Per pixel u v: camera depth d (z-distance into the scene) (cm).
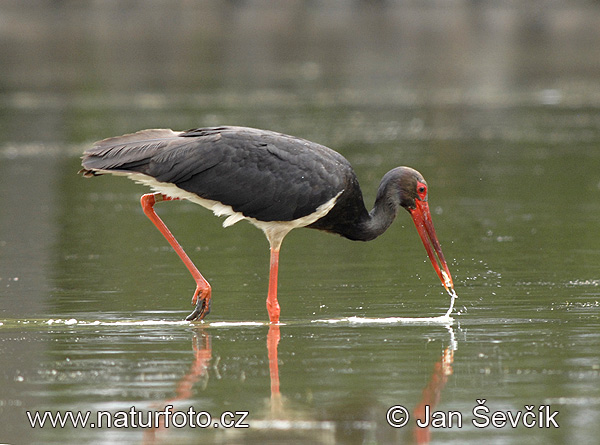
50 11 8881
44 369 1022
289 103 3744
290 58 5619
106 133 3023
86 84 4456
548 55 5619
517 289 1393
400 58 5581
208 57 5700
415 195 1385
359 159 2623
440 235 1820
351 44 6378
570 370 991
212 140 1291
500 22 7788
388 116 3441
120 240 1830
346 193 1335
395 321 1223
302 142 1331
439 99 3903
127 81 4581
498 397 915
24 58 5653
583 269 1520
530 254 1642
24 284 1477
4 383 973
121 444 824
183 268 1592
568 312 1251
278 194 1298
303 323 1225
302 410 891
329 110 3562
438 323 1206
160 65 5294
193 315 1259
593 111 3541
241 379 980
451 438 833
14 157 2738
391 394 929
